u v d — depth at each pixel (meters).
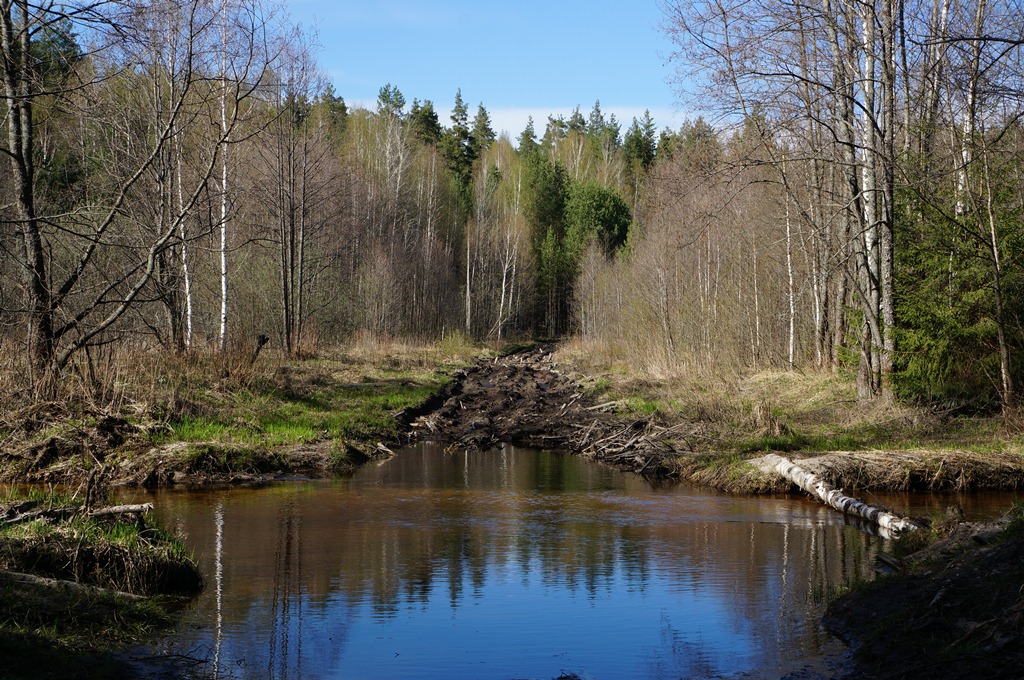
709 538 10.68
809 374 24.83
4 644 5.74
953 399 17.91
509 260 76.44
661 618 7.59
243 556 9.55
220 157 27.89
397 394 24.98
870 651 6.34
